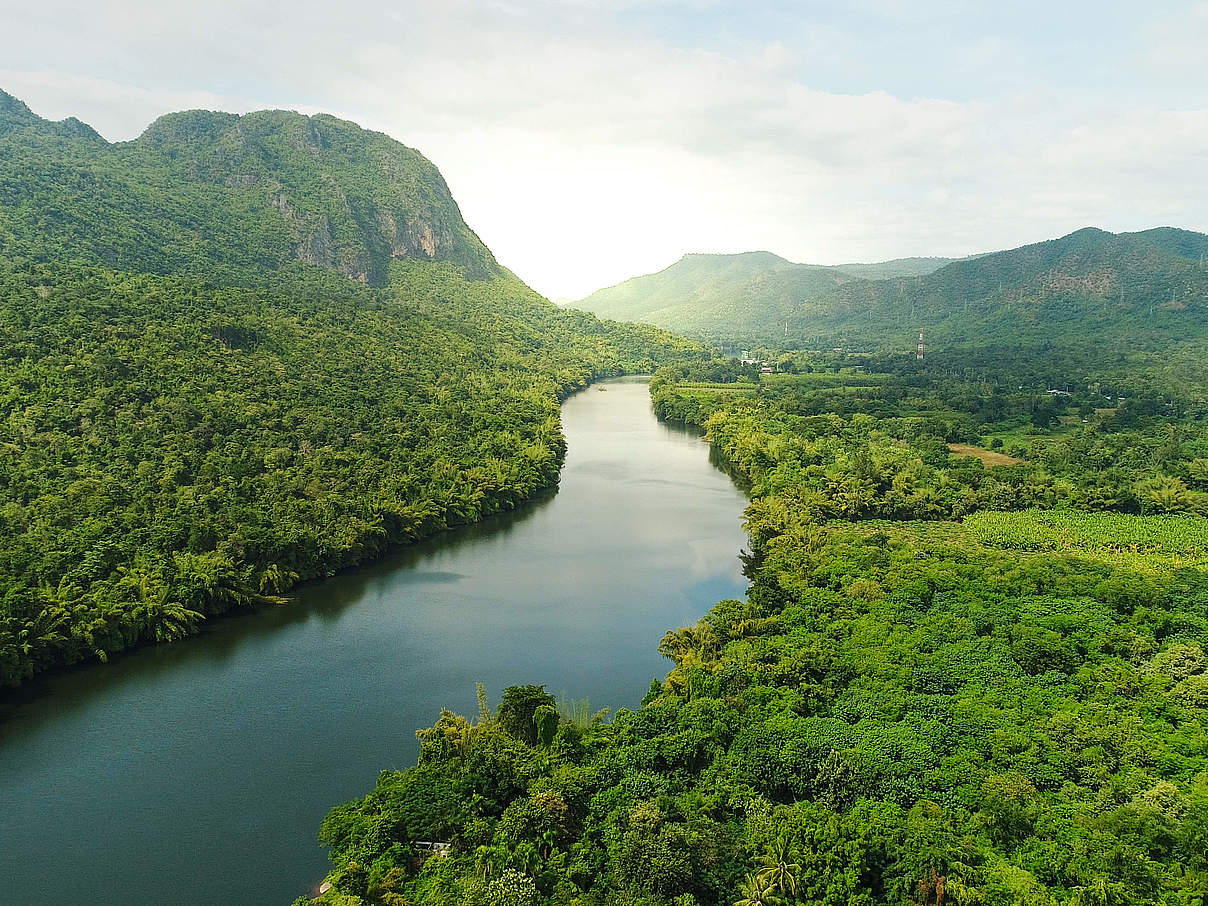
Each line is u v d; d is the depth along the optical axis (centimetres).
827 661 9912
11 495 13812
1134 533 17200
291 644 12262
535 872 6669
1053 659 10081
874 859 6662
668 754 8125
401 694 10775
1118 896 6059
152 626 12069
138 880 7394
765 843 6850
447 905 6169
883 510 19012
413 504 17425
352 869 6638
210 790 8694
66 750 9388
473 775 7850
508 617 13400
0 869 7506
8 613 10781
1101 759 7894
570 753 8362
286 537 14412
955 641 10762
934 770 7750
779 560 14450
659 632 12900
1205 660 9806
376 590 14525
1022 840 6900
